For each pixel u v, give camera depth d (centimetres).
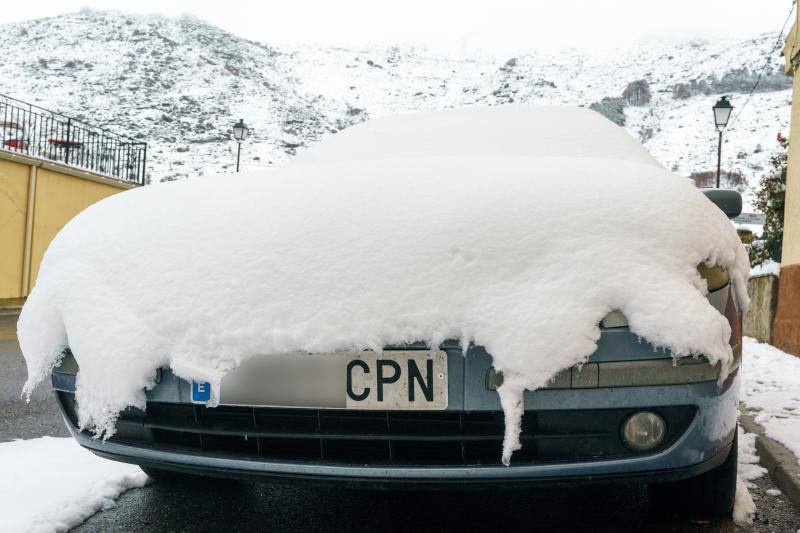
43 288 192
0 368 551
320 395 155
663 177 183
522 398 148
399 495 235
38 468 260
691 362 150
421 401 152
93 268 185
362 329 153
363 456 159
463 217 163
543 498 229
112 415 169
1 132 1466
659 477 154
